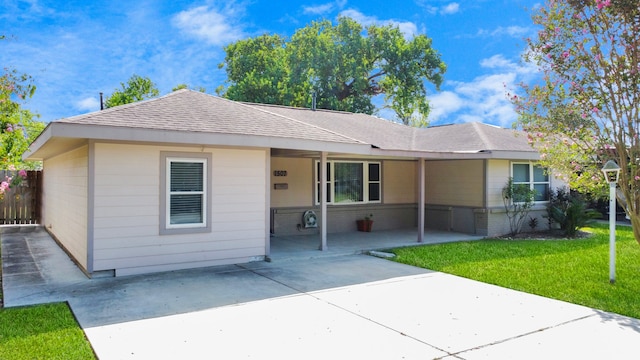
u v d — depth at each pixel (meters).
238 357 4.11
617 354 4.25
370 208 13.69
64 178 10.14
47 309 5.48
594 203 17.02
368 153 9.58
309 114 13.92
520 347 4.41
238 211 8.53
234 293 6.36
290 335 4.69
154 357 4.09
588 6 6.90
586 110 7.20
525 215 13.26
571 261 8.64
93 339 4.52
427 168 14.41
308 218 12.43
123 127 6.73
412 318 5.28
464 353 4.25
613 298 6.12
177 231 7.91
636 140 6.83
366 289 6.63
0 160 8.54
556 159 8.14
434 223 14.13
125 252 7.46
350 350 4.29
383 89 32.03
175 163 7.90
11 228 14.59
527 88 7.86
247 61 31.11
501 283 6.98
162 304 5.79
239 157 8.53
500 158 12.04
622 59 6.73
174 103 8.53
